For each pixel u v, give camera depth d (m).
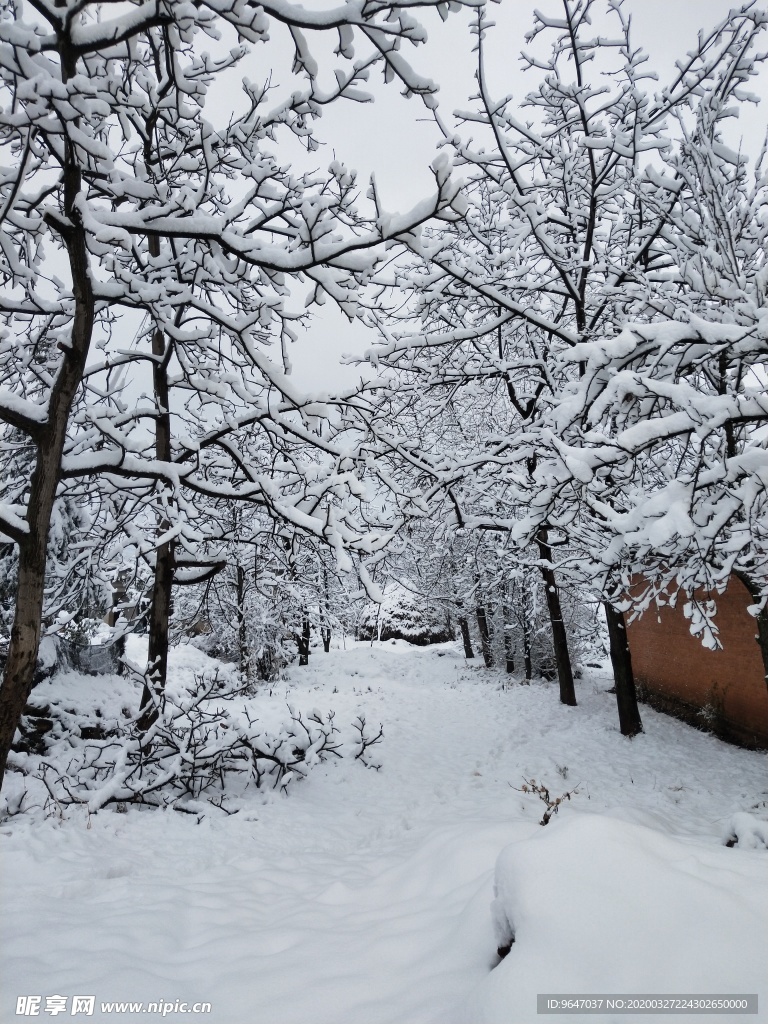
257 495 7.49
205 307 5.19
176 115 5.36
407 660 26.98
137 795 6.96
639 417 6.28
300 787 8.79
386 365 9.40
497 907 2.38
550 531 9.95
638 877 2.14
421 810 7.47
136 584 9.59
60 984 2.63
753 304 5.29
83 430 7.52
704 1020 1.64
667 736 11.16
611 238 10.45
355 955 2.90
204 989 2.68
